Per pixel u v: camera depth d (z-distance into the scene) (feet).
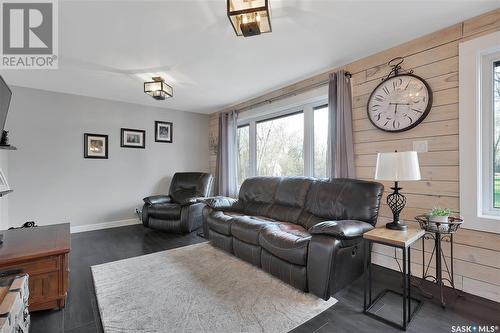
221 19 6.49
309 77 10.76
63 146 12.66
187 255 9.50
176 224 12.32
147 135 15.29
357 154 9.09
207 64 9.32
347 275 6.73
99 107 13.69
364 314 5.75
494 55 6.44
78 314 5.85
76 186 13.01
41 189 12.10
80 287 7.12
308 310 5.88
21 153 11.63
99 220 13.66
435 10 6.27
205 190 14.25
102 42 7.60
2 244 6.30
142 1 5.77
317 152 11.07
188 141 16.97
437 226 6.04
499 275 6.13
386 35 7.45
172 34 7.20
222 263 8.66
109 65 9.29
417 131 7.57
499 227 6.06
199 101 14.53
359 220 7.29
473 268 6.51
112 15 6.27
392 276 7.67
